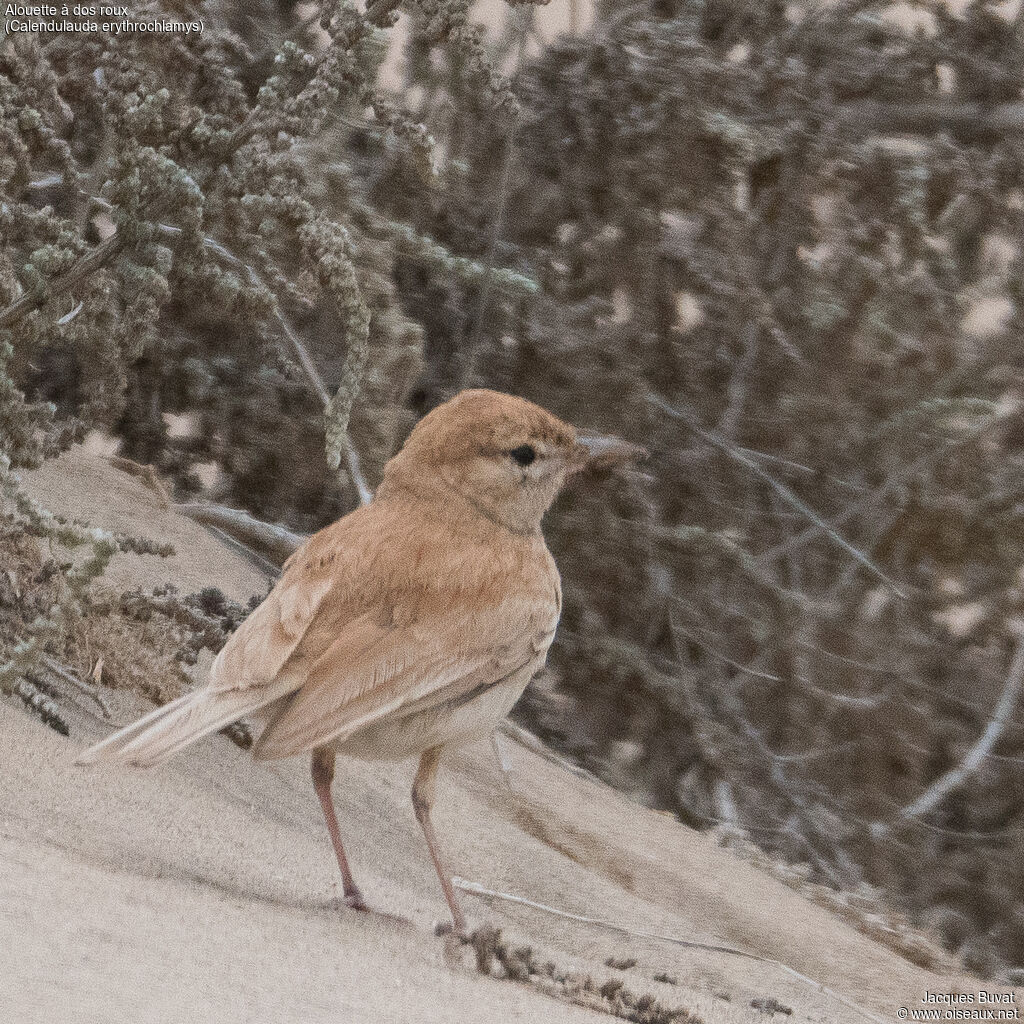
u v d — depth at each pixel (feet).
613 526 40.22
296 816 24.49
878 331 41.68
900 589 41.52
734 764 39.22
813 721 41.52
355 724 19.12
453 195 41.14
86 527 22.36
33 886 15.67
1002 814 42.24
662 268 41.73
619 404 40.91
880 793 41.68
